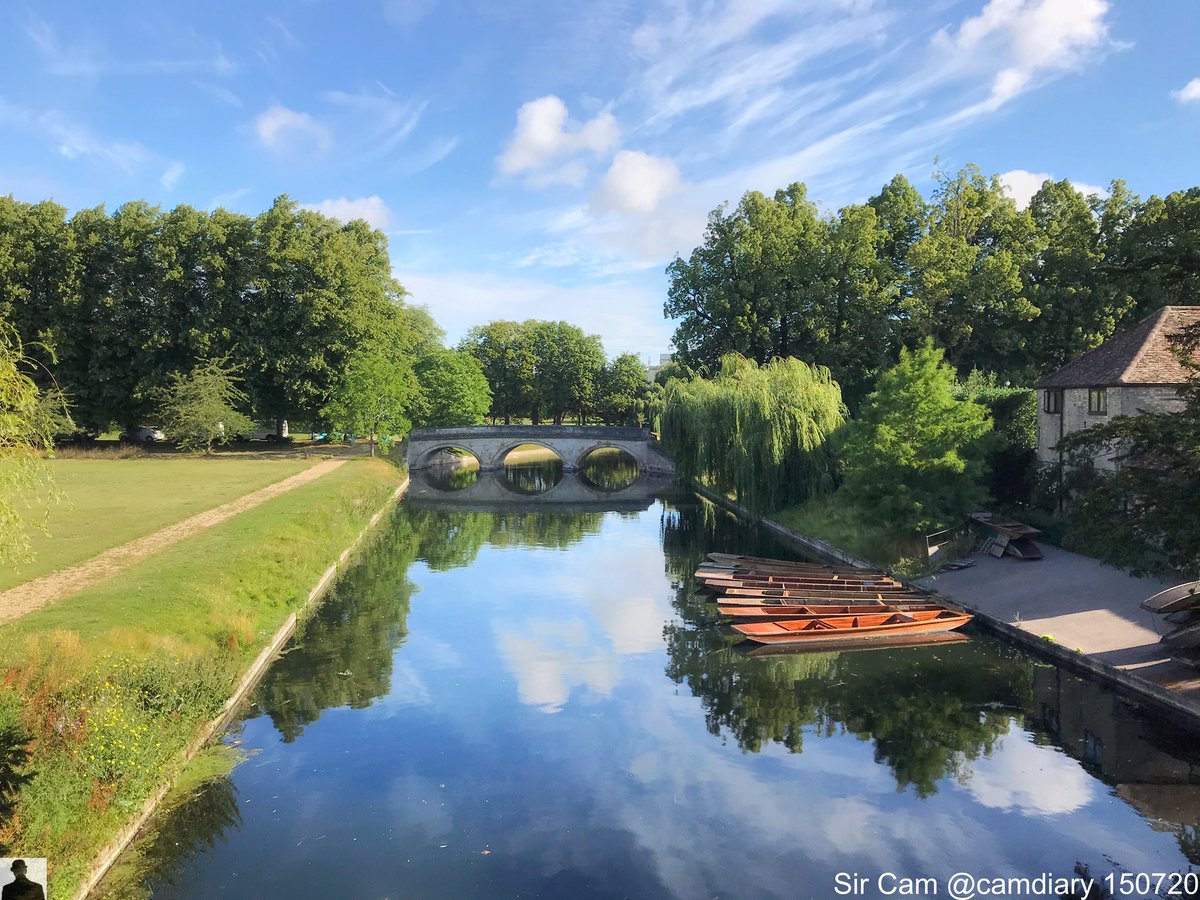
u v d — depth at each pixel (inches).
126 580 881.5
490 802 582.9
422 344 3759.8
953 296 2074.3
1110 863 506.3
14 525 554.9
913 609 995.9
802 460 1604.3
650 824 554.9
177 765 594.2
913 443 1230.9
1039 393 1411.2
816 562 1391.5
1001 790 599.8
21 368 2237.9
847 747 676.1
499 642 963.3
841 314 2220.7
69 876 433.1
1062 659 817.5
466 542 1670.8
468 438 3004.4
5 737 421.4
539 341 3804.1
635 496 2470.5
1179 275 672.4
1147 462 958.4
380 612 1090.7
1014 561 1146.7
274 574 1041.5
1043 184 2313.0
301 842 523.8
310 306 2354.8
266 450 2635.3
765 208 2287.2
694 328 2428.6
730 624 1014.4
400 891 471.5
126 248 2251.5
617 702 777.6
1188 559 638.5
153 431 2819.9
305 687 802.2
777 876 495.2
